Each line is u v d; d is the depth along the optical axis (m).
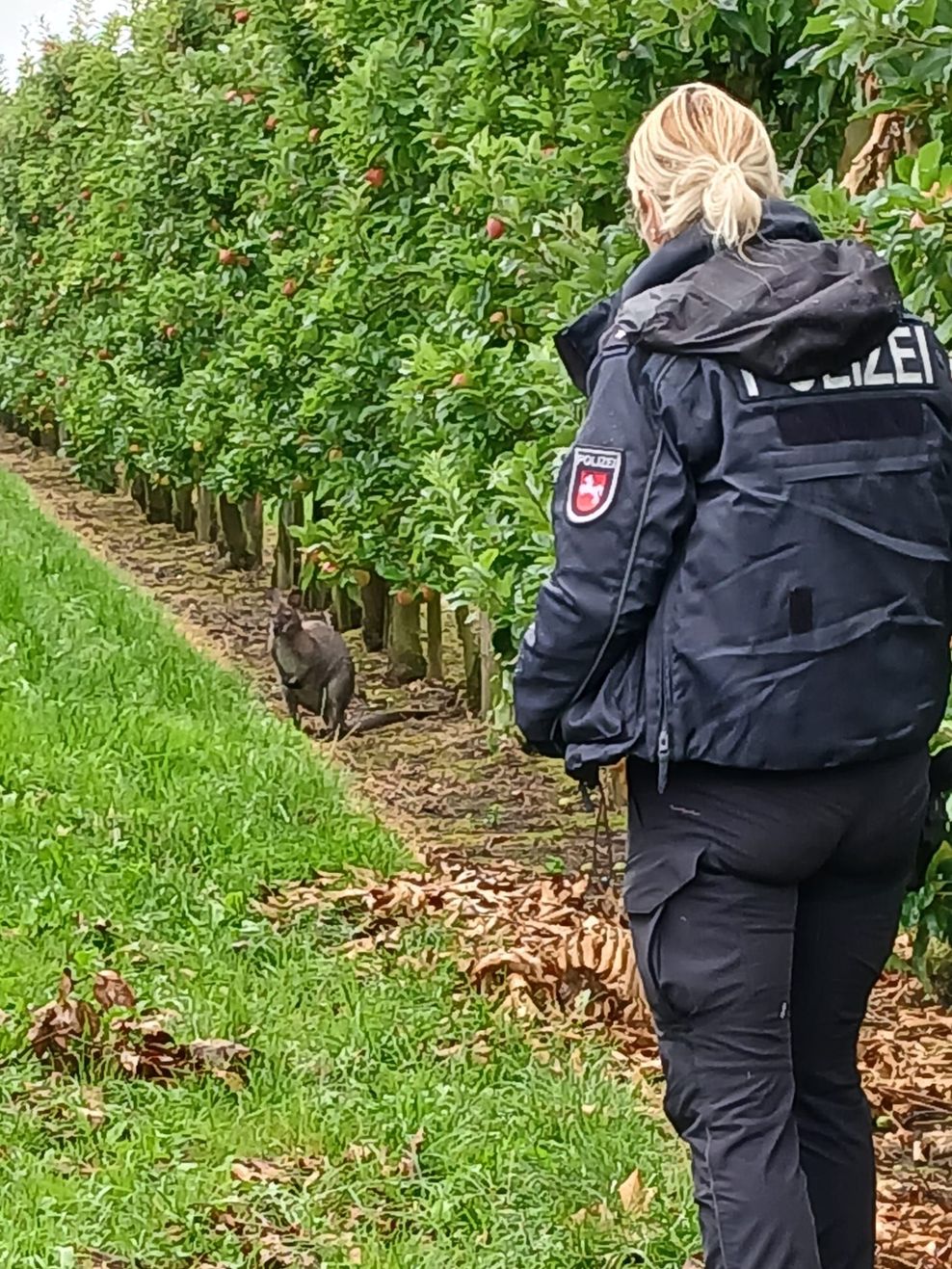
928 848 3.62
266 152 13.29
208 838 6.87
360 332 10.64
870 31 4.00
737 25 5.52
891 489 2.98
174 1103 4.50
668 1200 4.09
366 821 7.46
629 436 2.96
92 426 19.47
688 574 2.95
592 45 6.09
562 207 6.65
